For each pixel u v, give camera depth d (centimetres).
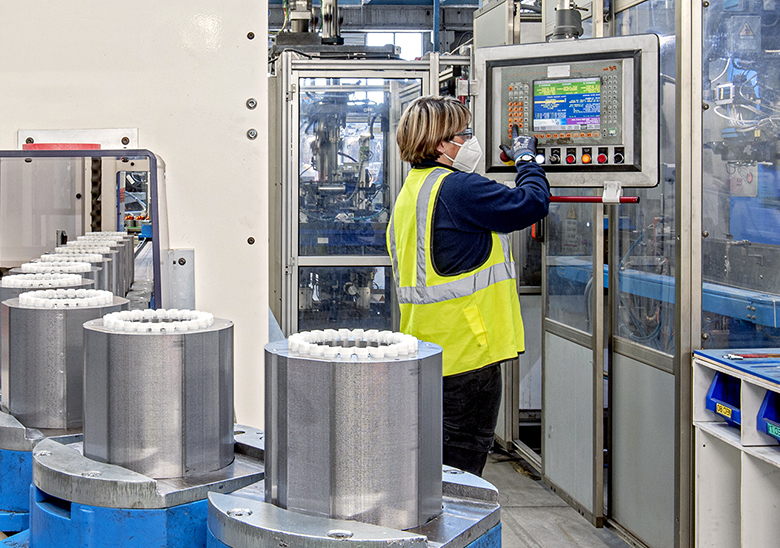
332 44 411
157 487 60
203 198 124
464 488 63
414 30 884
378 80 396
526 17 364
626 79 201
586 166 205
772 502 198
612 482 283
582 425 296
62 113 121
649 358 251
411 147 199
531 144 203
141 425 63
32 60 120
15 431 74
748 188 232
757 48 229
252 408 128
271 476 58
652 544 252
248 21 122
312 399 55
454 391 192
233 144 124
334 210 405
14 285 88
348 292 409
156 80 122
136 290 116
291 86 387
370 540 50
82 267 104
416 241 191
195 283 125
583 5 294
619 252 275
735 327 230
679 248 228
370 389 54
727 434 207
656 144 201
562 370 316
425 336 193
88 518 60
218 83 123
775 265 235
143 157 107
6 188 131
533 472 361
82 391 75
